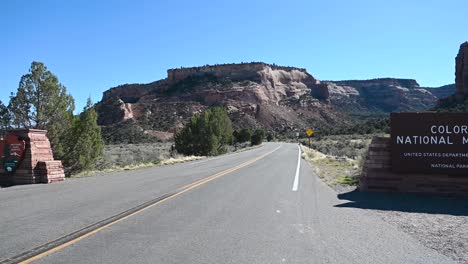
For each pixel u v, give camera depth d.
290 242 7.22
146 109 146.00
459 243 7.28
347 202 11.78
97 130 23.64
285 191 14.23
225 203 11.47
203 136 47.03
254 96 180.75
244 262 6.04
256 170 23.70
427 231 8.20
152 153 45.72
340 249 6.80
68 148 22.11
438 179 13.19
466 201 11.96
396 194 13.28
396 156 13.45
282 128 154.12
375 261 6.16
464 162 13.03
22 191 13.84
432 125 13.29
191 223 8.73
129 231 7.95
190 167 26.48
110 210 10.22
